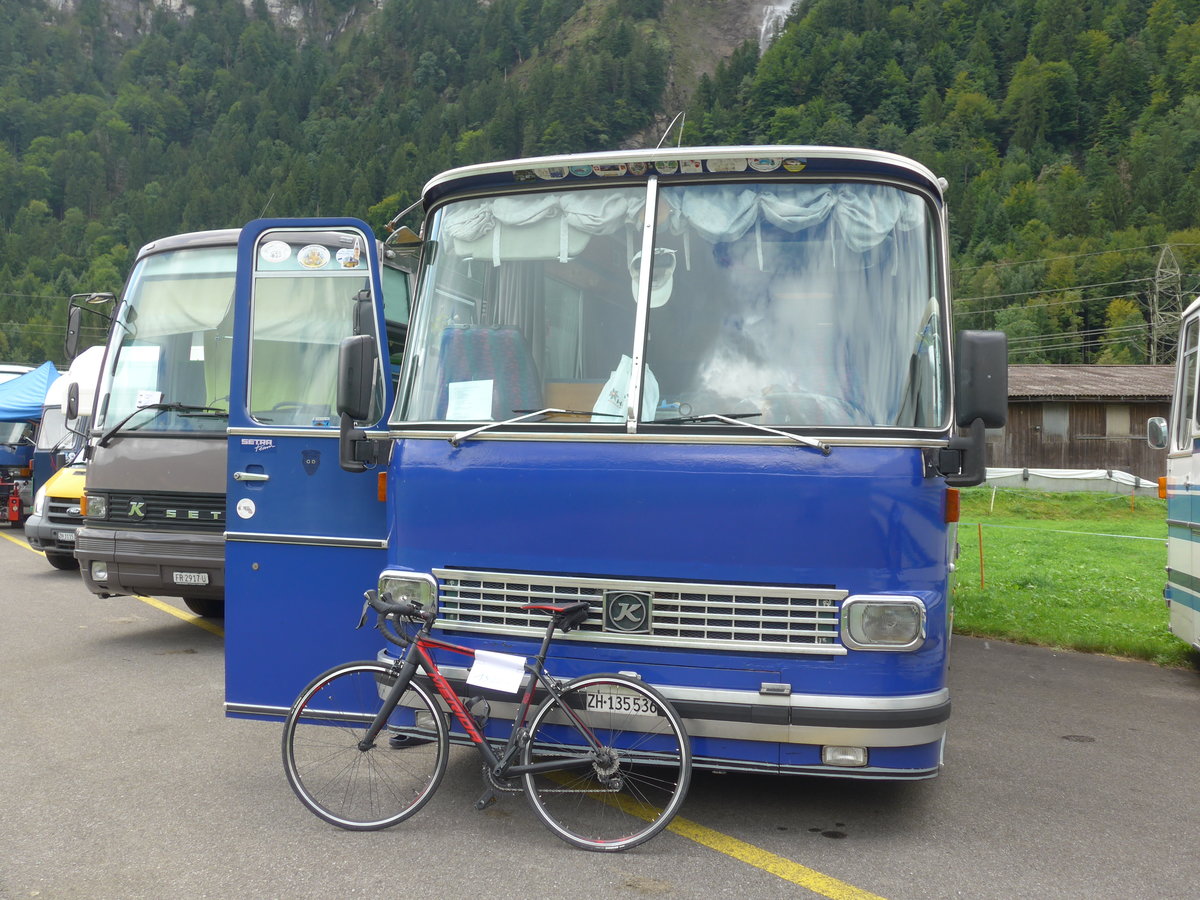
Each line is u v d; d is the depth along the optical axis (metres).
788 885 4.27
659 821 4.54
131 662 8.48
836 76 193.00
